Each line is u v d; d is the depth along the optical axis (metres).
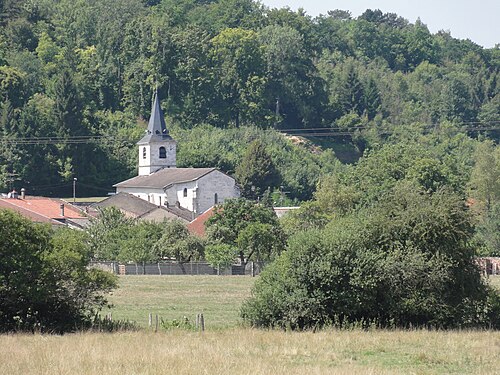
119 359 141.12
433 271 195.75
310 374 129.88
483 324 198.25
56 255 189.88
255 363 139.00
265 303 194.50
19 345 159.12
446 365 145.88
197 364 136.75
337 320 192.12
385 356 154.25
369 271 193.50
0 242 188.62
